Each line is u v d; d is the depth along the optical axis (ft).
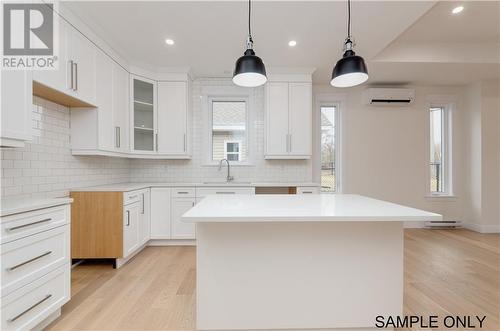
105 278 8.48
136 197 10.33
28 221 5.25
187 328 5.88
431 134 15.67
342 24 8.71
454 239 12.86
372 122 14.96
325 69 12.79
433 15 9.36
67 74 7.69
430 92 15.14
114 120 10.32
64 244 6.24
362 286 5.50
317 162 14.98
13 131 5.47
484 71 12.77
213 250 5.41
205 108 13.76
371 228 5.48
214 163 13.88
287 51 10.77
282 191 13.70
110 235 9.23
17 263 5.01
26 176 7.35
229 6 7.75
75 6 7.68
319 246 5.45
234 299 5.44
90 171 10.32
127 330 5.81
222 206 5.56
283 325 5.49
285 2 7.55
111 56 10.08
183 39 9.77
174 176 13.66
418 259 10.14
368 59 11.41
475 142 14.52
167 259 10.25
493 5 8.73
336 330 5.57
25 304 5.18
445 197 15.12
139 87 12.07
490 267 9.35
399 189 15.02
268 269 5.45
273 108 12.78
